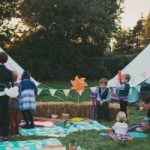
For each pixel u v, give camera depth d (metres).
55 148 6.29
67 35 31.84
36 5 29.44
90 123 11.34
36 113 12.45
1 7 31.20
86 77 32.44
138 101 13.96
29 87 10.48
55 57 31.62
